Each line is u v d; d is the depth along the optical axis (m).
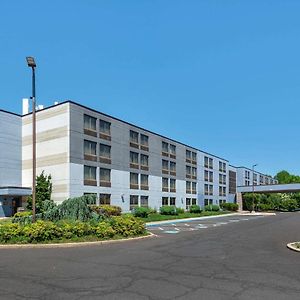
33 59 20.31
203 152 79.75
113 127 50.31
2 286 8.94
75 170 43.25
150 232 25.25
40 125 45.47
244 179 102.88
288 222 39.25
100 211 33.47
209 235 23.75
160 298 7.95
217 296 8.10
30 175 46.47
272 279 9.84
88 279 9.73
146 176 57.94
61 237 17.89
